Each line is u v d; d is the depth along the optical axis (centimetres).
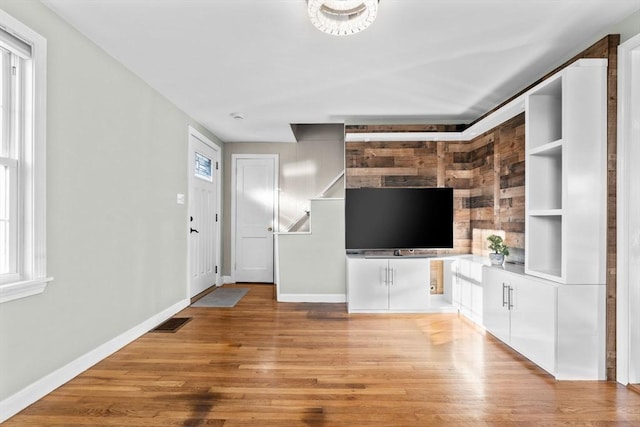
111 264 292
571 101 245
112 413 204
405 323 383
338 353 296
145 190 346
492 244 357
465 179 471
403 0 213
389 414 205
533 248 286
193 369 263
